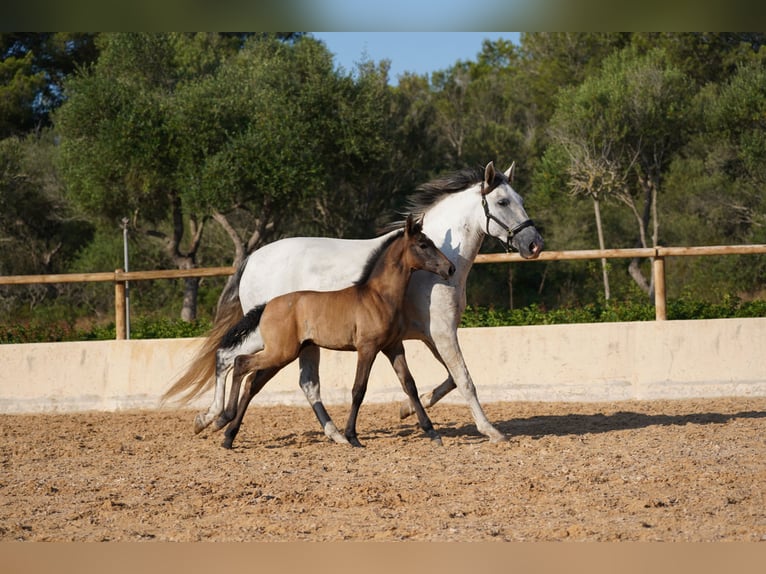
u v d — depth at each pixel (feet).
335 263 30.35
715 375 39.75
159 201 90.48
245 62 94.48
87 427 35.45
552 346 40.01
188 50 103.65
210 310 100.73
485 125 114.73
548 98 132.98
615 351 39.88
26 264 107.04
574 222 107.45
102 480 24.91
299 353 29.35
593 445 28.48
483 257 39.01
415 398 29.89
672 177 106.63
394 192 102.06
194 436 32.65
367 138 87.56
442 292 29.60
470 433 32.17
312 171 81.66
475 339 40.24
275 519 20.13
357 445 29.58
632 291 78.07
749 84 91.97
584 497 21.33
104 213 90.48
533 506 20.70
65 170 89.61
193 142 81.20
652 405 37.86
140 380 40.50
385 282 28.40
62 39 124.77
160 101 84.43
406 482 23.54
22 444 31.42
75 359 40.65
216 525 19.75
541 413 36.55
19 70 116.57
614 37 123.03
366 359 28.58
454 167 107.04
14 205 102.83
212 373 31.96
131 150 81.66
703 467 24.53
